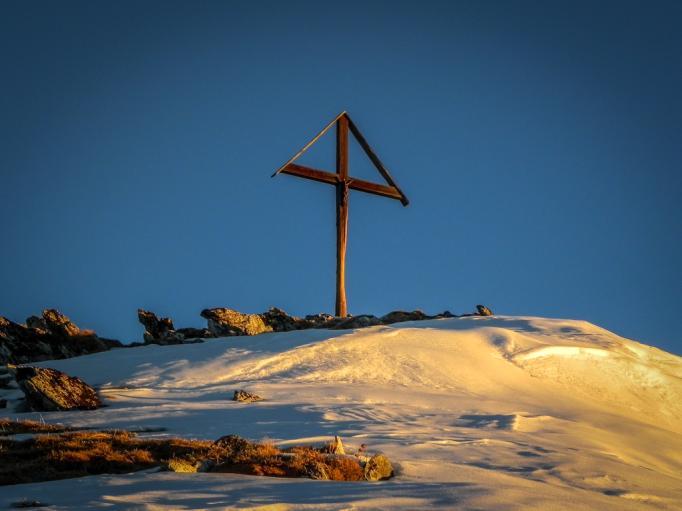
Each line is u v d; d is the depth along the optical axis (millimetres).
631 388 50594
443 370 47031
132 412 33938
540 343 54375
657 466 30125
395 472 19359
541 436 30281
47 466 19422
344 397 38344
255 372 45000
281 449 22328
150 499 14016
